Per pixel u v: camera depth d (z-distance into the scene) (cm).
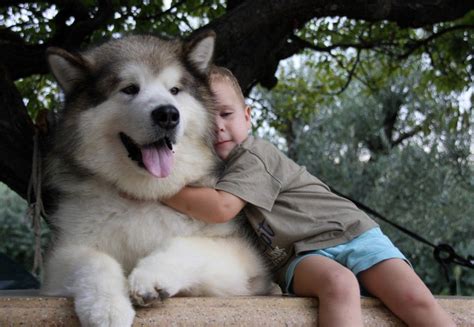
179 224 329
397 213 1016
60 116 348
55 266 307
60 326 267
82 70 341
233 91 380
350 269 335
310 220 343
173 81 339
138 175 325
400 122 1184
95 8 593
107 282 270
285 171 353
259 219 343
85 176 333
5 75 461
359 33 820
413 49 812
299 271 325
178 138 321
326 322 293
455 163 1060
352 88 1280
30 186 402
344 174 1120
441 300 329
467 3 640
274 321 290
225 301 290
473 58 795
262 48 542
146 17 614
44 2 555
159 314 275
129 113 319
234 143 371
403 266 326
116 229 324
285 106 1059
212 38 361
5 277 527
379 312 320
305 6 508
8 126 454
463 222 984
